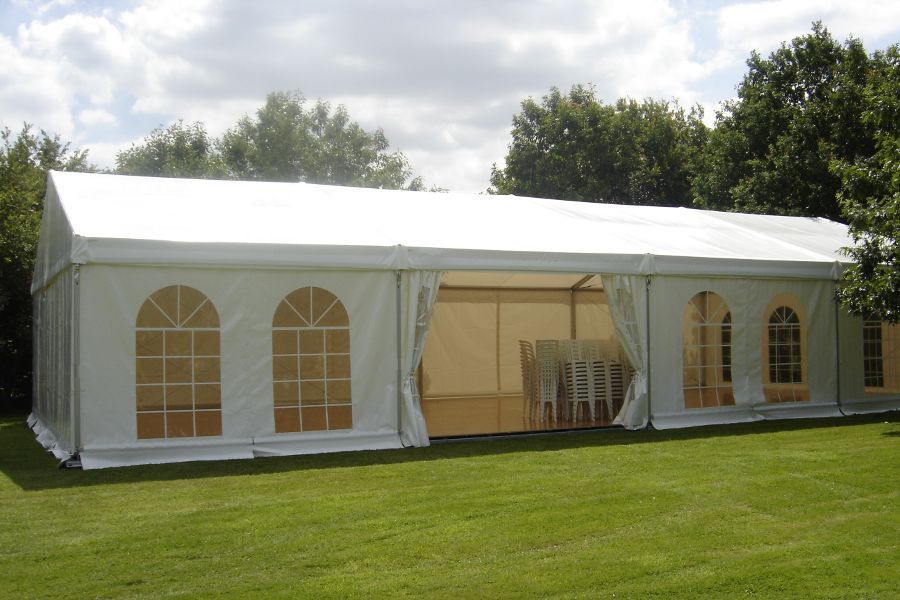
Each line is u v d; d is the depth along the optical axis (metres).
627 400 10.70
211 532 5.54
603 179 30.97
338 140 39.16
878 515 5.89
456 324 15.45
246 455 8.48
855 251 10.88
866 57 20.25
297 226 9.58
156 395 8.25
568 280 15.20
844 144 19.80
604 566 4.74
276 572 4.70
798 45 21.78
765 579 4.51
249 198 10.70
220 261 8.43
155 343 8.27
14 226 16.22
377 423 9.12
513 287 15.75
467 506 6.24
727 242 12.42
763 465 7.86
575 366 11.69
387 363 9.20
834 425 10.89
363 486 7.02
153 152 35.72
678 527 5.60
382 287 9.20
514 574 4.62
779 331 11.63
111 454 8.05
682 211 14.46
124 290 8.16
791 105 21.66
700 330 11.02
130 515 6.04
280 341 8.75
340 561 4.89
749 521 5.75
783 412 11.56
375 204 11.46
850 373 12.20
